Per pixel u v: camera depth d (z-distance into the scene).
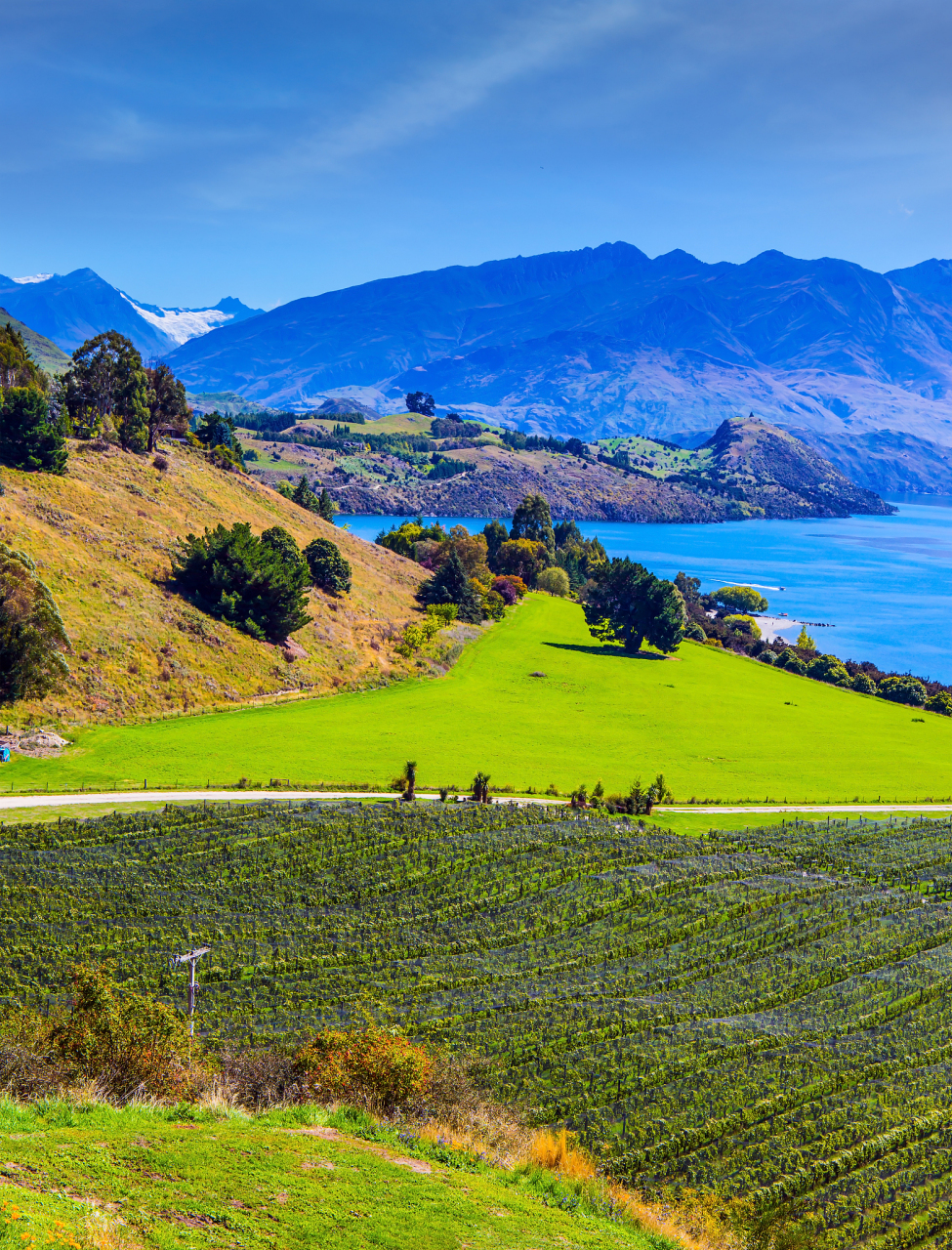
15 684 89.19
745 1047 44.16
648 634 168.88
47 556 110.75
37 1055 26.69
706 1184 34.06
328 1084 29.50
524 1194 23.59
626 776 98.31
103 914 53.47
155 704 99.69
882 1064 43.03
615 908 60.94
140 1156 20.20
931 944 58.12
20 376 146.00
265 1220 18.33
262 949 51.50
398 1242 18.66
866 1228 32.72
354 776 86.88
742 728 127.75
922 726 142.00
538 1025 44.97
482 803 79.56
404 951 52.94
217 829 67.12
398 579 177.62
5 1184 17.33
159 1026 29.50
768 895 63.94
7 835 62.59
